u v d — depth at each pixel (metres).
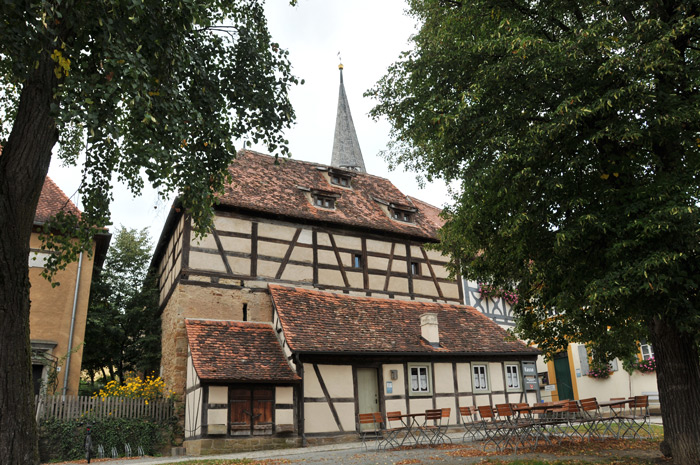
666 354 8.38
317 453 11.73
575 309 8.21
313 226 17.84
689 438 7.96
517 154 8.30
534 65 7.86
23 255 5.68
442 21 10.16
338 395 14.71
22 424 5.38
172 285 16.47
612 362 20.84
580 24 8.38
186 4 6.54
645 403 11.88
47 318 15.45
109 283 20.16
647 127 7.66
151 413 14.14
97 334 18.77
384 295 18.62
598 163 7.92
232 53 9.02
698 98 7.52
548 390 23.20
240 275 16.14
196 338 14.16
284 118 9.24
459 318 19.14
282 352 14.91
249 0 9.34
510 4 9.23
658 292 7.20
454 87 9.55
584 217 7.41
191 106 7.63
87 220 8.73
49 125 6.04
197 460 10.52
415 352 15.87
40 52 5.82
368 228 18.73
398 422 15.38
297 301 16.03
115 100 6.08
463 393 16.80
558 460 8.89
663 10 8.14
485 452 10.51
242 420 13.16
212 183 9.03
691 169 7.80
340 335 15.30
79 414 13.20
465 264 12.12
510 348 18.03
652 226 6.89
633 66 7.36
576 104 7.80
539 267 8.90
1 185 5.64
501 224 9.47
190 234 15.73
